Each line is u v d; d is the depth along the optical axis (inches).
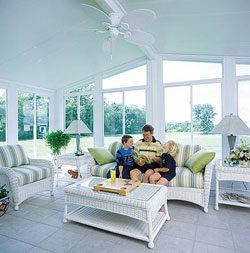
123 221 93.2
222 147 147.3
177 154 135.9
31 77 171.6
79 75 189.0
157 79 167.3
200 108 156.7
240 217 102.5
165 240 82.7
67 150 206.7
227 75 147.3
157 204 87.3
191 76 161.9
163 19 110.3
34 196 134.2
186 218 101.3
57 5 96.0
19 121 176.2
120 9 98.3
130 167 122.5
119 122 182.2
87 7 76.5
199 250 76.4
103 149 147.9
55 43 131.0
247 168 106.3
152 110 166.7
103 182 100.2
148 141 120.9
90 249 77.5
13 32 110.5
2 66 144.3
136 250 76.9
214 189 141.6
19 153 138.6
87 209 106.4
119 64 180.1
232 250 76.3
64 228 92.8
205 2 91.0
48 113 204.8
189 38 132.6
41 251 76.4
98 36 130.4
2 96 163.2
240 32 114.6
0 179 118.9
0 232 89.4
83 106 200.5
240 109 145.7
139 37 95.7
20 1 89.0
